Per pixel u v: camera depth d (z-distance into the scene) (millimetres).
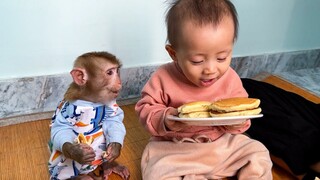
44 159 989
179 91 922
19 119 1191
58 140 776
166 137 934
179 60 832
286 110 1139
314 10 1761
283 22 1701
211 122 718
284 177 978
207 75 796
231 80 959
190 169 869
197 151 889
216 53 774
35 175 916
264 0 1587
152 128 863
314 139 996
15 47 1141
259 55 1698
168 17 845
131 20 1301
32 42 1160
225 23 773
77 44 1238
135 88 1420
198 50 766
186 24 774
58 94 1264
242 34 1608
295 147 970
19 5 1091
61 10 1160
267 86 1354
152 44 1388
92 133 828
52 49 1202
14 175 910
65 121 803
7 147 1035
